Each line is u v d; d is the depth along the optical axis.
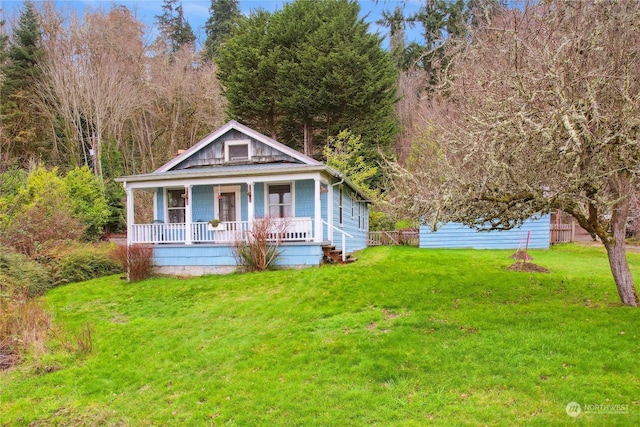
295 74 26.30
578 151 5.81
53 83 30.11
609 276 10.88
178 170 16.30
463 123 8.16
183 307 10.05
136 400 6.04
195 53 38.22
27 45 30.59
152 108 34.41
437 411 4.96
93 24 30.53
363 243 22.30
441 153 9.38
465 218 7.91
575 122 6.07
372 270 11.88
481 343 6.43
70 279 13.91
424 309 8.34
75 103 29.92
